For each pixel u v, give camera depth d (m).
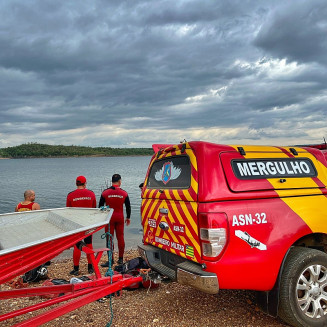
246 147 3.92
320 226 3.92
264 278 3.53
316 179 4.16
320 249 4.36
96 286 3.85
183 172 3.94
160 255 4.33
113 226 6.96
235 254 3.41
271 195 3.73
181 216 3.77
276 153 4.07
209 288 3.30
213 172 3.55
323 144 5.28
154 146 5.04
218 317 4.09
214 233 3.34
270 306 3.65
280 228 3.66
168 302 4.61
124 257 7.82
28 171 94.12
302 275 3.66
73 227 3.74
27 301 4.89
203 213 3.40
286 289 3.56
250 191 3.63
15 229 4.00
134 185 39.91
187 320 4.02
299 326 3.62
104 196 6.91
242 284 3.46
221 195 3.48
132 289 5.11
